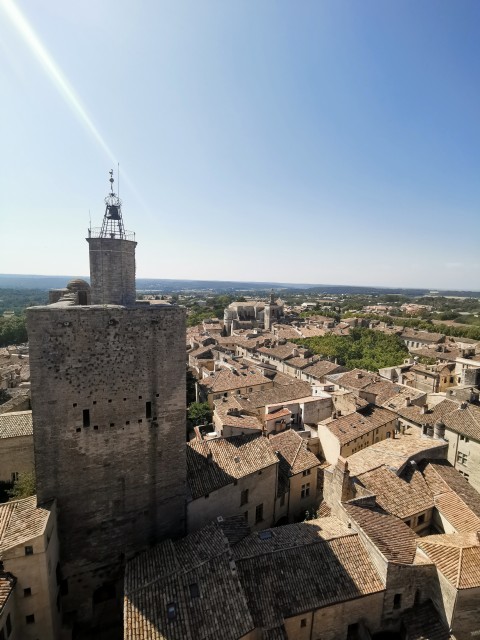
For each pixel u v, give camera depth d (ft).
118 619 109.91
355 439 178.09
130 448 107.76
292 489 150.41
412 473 136.87
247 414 204.95
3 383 265.75
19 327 526.57
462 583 89.04
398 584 94.89
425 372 297.74
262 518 139.85
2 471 149.89
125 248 116.37
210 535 105.91
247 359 347.36
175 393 112.16
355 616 93.30
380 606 94.99
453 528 115.65
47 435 97.91
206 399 253.65
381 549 97.76
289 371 345.31
